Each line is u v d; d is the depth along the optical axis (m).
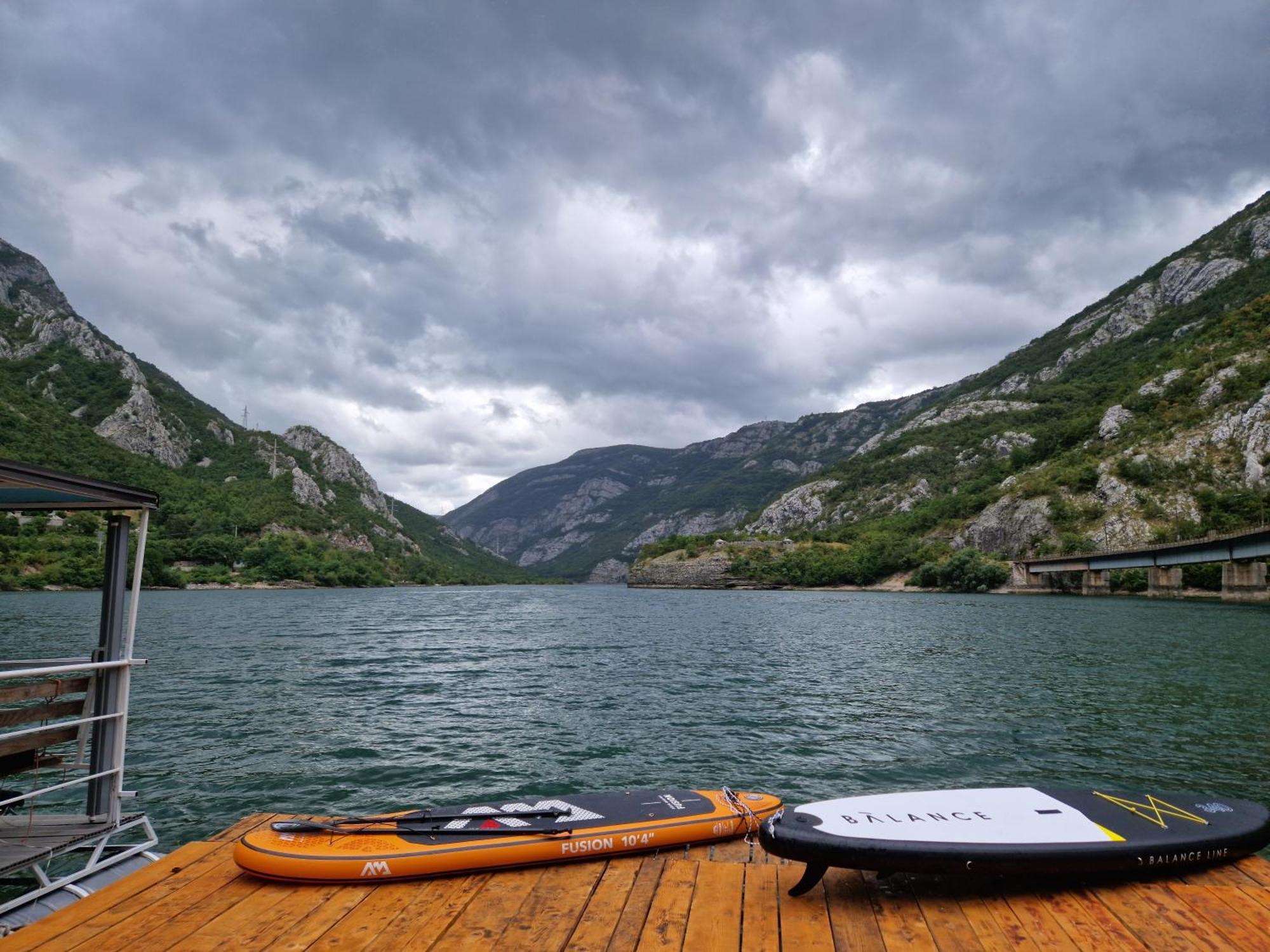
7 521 138.38
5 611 69.75
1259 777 15.01
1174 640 43.66
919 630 52.91
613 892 6.30
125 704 7.89
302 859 6.51
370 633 49.66
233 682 27.08
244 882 6.57
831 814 6.88
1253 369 142.00
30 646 40.09
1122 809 7.28
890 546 168.12
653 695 24.84
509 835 7.16
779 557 190.50
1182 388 155.62
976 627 55.38
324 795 13.82
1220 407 139.38
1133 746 17.41
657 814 7.86
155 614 68.56
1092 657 35.31
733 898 6.17
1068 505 138.38
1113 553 102.88
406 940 5.44
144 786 14.21
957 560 137.38
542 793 13.98
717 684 27.33
